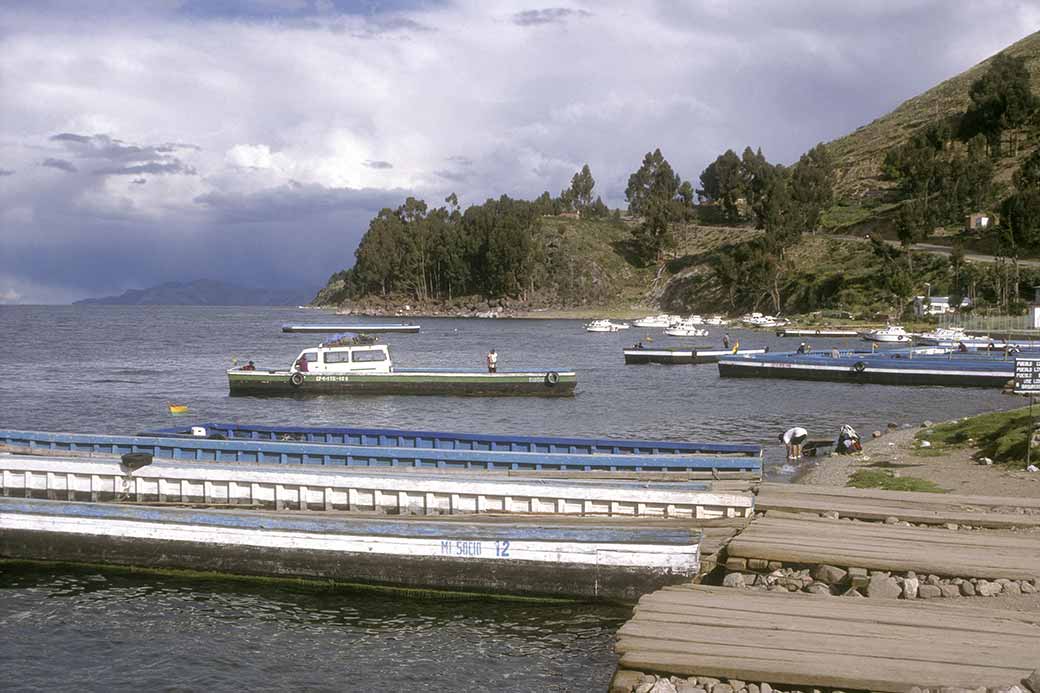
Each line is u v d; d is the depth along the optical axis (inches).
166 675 666.8
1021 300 6058.1
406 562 808.3
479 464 1112.8
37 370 3503.9
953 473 1159.6
